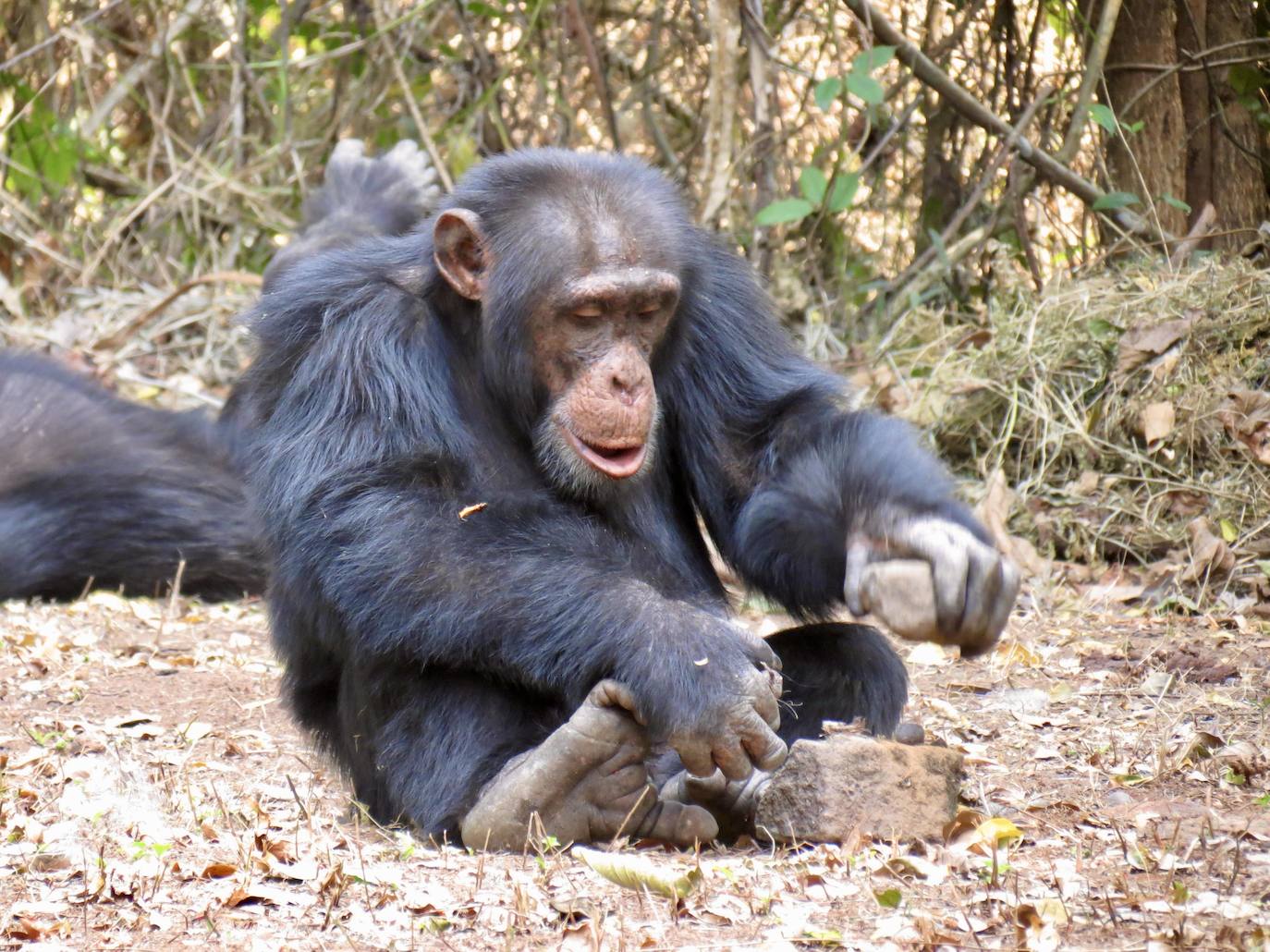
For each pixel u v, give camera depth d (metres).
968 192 21.69
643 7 23.70
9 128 24.94
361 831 8.79
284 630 9.70
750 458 9.81
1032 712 11.19
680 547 9.86
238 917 7.05
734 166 20.59
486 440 9.41
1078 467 16.41
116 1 23.28
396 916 7.01
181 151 25.05
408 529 8.42
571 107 23.27
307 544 8.63
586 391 8.93
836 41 19.11
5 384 17.31
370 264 9.53
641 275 8.86
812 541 8.95
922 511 8.32
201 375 21.38
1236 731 10.34
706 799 8.51
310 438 8.87
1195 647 12.60
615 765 8.06
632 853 8.05
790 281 20.36
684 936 6.67
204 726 11.29
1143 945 6.49
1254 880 7.28
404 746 8.73
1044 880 7.36
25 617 15.21
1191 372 16.19
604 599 8.12
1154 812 8.45
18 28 24.98
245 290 23.12
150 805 8.98
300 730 10.19
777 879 7.45
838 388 10.03
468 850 8.17
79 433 17.09
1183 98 20.25
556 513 8.98
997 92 21.47
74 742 10.62
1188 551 14.92
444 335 9.46
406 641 8.34
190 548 16.89
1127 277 17.80
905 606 8.09
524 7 23.19
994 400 17.02
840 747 8.06
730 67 19.41
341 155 19.20
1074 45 21.27
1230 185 20.11
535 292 8.97
